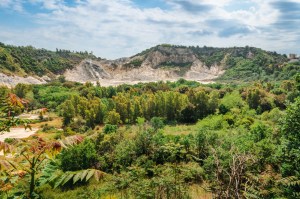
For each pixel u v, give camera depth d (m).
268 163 12.82
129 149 26.94
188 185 17.59
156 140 28.41
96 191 17.20
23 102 4.53
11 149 3.60
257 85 94.12
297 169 11.12
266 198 8.59
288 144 12.06
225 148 21.34
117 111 72.12
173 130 56.78
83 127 64.19
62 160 20.44
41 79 166.75
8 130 4.24
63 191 18.48
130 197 16.33
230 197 7.16
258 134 23.17
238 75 193.75
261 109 71.06
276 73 158.25
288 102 12.98
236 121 55.22
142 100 74.12
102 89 104.12
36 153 3.72
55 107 88.19
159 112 73.25
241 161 7.50
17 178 3.89
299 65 163.12
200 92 72.88
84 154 22.86
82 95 101.12
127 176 17.44
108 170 25.06
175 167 18.08
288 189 9.60
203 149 25.22
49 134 57.38
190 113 71.12
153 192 15.29
